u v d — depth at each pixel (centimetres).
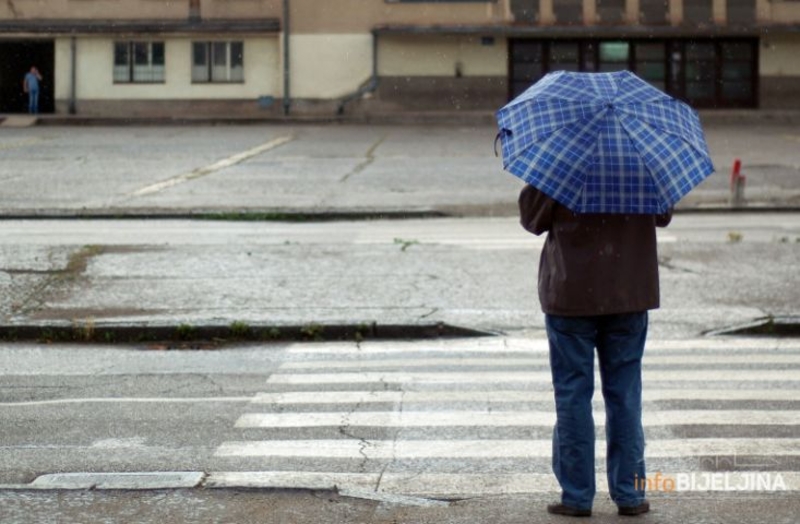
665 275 1773
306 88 6097
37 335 1437
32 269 1831
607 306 686
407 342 1401
